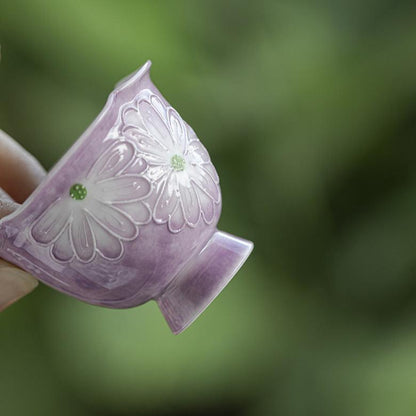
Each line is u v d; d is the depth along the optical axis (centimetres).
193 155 44
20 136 74
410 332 72
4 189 54
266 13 79
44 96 74
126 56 74
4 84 74
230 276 45
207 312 71
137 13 74
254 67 77
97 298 44
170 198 43
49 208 42
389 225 75
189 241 44
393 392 70
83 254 43
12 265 46
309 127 76
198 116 76
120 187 42
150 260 43
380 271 75
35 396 72
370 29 78
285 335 74
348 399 71
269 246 76
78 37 73
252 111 76
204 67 76
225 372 71
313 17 79
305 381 73
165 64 75
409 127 75
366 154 75
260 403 73
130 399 71
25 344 73
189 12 77
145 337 69
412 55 75
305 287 76
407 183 75
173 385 70
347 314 75
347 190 77
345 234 77
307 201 76
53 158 74
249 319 72
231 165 76
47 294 73
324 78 76
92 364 70
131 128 42
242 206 76
